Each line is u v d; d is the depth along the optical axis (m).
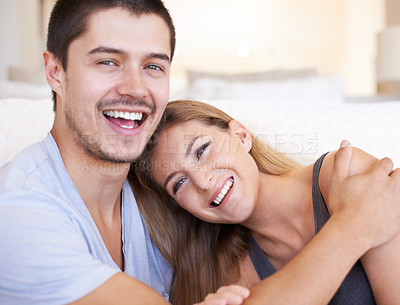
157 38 0.92
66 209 0.88
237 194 1.07
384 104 1.50
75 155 0.96
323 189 1.03
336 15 4.66
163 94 0.96
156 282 1.21
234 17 4.54
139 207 1.20
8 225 0.76
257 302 0.72
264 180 1.15
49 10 4.04
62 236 0.79
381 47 3.70
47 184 0.92
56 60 0.95
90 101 0.90
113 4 0.88
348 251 0.81
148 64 0.93
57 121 0.99
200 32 4.52
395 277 0.89
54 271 0.74
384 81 3.75
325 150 1.37
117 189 1.05
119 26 0.88
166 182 1.14
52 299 0.73
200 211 1.12
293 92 2.50
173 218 1.25
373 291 0.93
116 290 0.73
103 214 1.07
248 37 4.56
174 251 1.24
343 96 2.63
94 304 0.73
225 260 1.20
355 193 0.90
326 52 4.51
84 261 0.76
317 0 4.62
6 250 0.74
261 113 1.46
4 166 0.98
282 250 1.13
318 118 1.43
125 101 0.91
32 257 0.74
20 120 1.28
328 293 0.76
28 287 0.74
